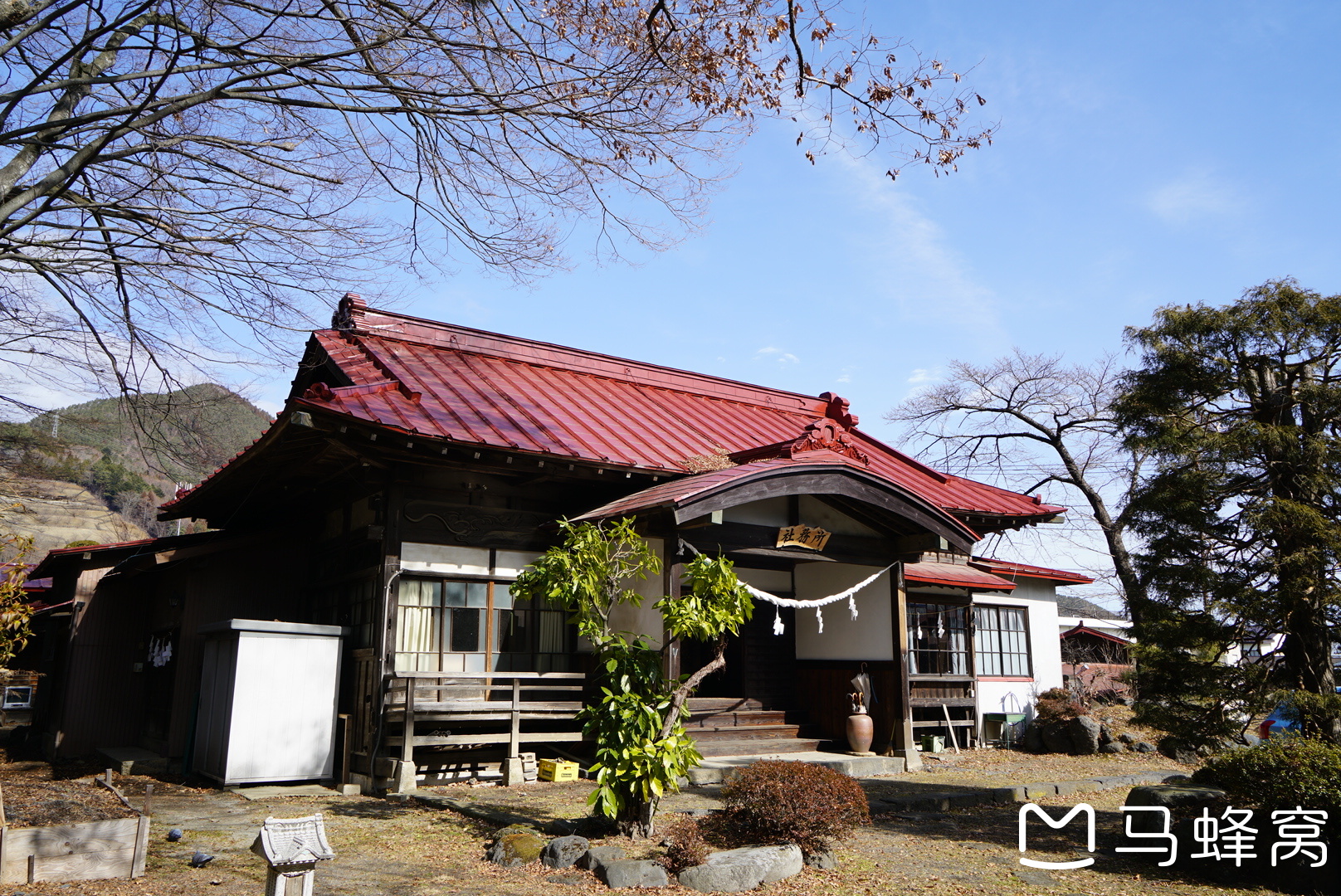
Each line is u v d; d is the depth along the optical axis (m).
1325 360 9.14
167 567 13.59
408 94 6.90
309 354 13.55
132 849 6.46
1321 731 8.44
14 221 6.59
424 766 10.59
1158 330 9.70
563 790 10.11
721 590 7.68
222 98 6.68
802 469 11.52
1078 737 15.37
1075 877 7.12
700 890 6.29
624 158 7.61
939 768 13.16
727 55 7.15
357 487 12.05
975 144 7.38
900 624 13.16
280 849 4.66
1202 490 8.91
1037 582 18.56
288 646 10.55
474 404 12.21
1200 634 8.73
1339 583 8.51
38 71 6.95
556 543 12.08
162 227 7.13
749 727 13.09
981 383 26.05
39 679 16.77
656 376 17.25
